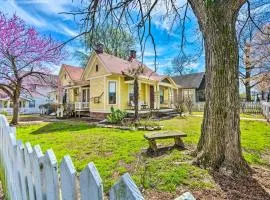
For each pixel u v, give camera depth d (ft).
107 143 22.49
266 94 104.32
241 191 10.55
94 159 16.72
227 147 13.02
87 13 18.53
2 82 50.62
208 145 13.47
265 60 58.80
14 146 8.00
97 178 3.77
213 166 12.93
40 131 36.32
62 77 88.17
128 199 3.17
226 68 13.37
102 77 61.93
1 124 11.53
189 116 60.23
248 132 30.14
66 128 38.63
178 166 13.30
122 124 39.86
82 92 76.23
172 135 18.40
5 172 10.57
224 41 13.42
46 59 50.29
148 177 11.90
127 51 74.38
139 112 53.47
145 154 17.22
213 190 10.57
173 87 80.69
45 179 5.63
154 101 68.95
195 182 11.25
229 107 13.25
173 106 76.18
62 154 18.71
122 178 3.33
